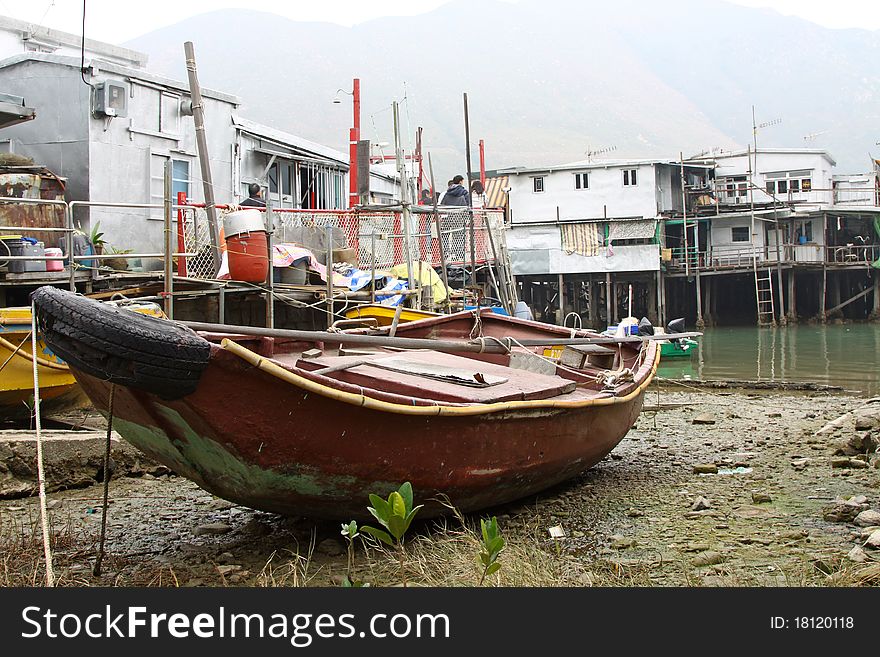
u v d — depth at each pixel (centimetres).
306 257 1305
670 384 1694
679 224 4347
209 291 1110
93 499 724
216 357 462
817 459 898
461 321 980
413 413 531
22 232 1256
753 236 4119
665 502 718
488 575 461
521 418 617
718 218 4262
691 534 614
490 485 621
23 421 928
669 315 4444
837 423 1074
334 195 2423
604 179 4169
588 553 570
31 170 1430
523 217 4294
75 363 460
